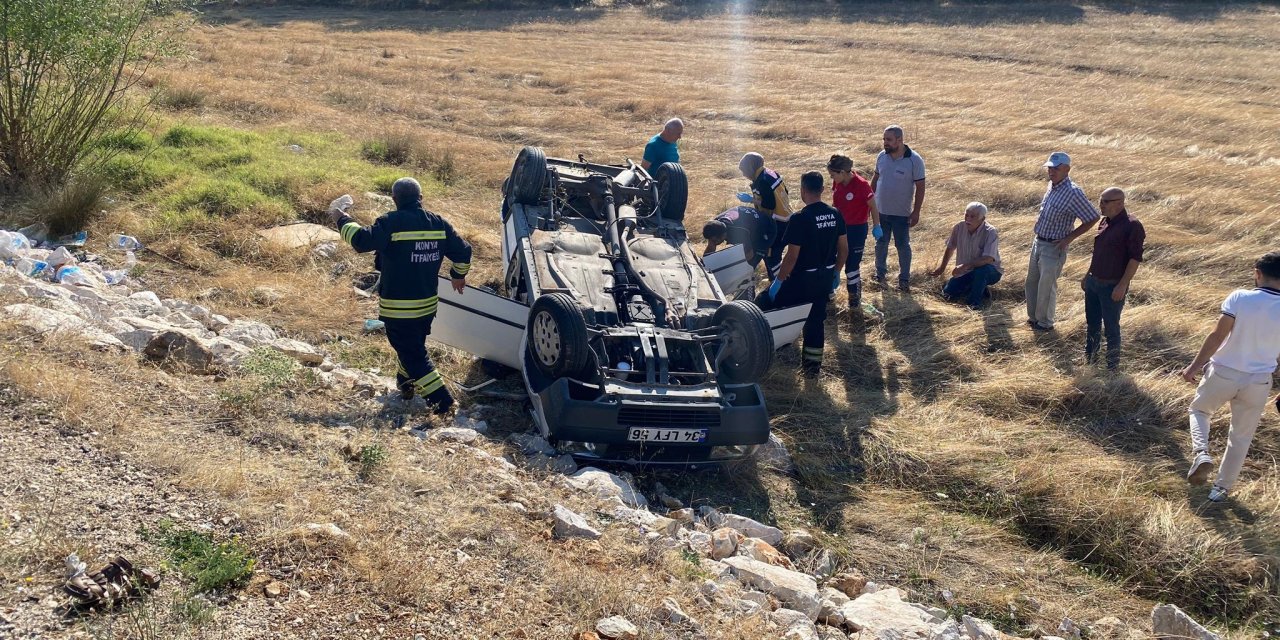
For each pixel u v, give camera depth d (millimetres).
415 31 35062
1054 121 20531
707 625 4164
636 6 46344
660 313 6602
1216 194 13805
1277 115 21984
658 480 6227
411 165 13500
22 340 5551
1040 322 8914
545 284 6652
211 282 8398
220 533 4078
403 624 3727
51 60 9734
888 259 10859
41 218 9016
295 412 5637
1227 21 42000
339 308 8172
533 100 20828
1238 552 5613
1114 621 5133
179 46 11234
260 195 10344
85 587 3424
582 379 6160
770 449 6652
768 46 35000
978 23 41875
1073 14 43719
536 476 5609
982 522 6121
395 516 4566
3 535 3709
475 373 7309
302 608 3707
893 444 6805
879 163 9758
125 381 5426
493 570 4273
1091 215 8359
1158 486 6340
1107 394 7484
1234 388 5980
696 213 11828
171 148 12008
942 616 5027
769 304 7934
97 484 4234
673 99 21375
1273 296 5852
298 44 28328
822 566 5414
